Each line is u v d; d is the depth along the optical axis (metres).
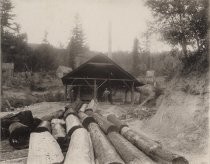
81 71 31.19
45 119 15.36
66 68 55.16
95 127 12.17
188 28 15.23
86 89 32.16
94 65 30.53
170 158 7.16
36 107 26.39
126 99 32.16
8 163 8.57
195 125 11.48
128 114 20.14
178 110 13.17
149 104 25.88
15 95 33.38
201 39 15.20
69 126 11.83
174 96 14.30
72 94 31.47
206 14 14.80
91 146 9.78
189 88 13.79
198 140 10.41
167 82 18.12
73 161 7.29
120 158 7.89
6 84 40.16
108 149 8.23
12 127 11.16
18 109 25.92
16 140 10.75
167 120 13.48
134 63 63.84
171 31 15.57
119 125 11.90
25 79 45.19
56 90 43.56
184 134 11.25
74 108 18.53
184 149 10.05
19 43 51.41
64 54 66.44
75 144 8.84
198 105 12.30
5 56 48.91
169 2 15.91
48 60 56.44
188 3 15.23
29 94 36.75
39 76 49.56
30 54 53.69
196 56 15.32
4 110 24.88
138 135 9.89
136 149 8.44
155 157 7.89
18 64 51.25
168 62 19.52
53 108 25.16
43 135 10.70
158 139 11.73
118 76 31.62
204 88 12.77
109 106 25.89
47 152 8.32
